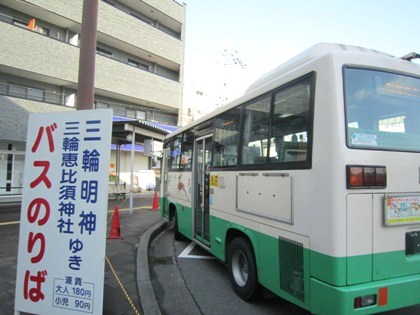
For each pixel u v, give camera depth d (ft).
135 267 18.31
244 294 14.70
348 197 9.60
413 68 11.90
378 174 10.05
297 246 10.96
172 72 94.48
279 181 12.11
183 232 25.34
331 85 10.16
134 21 77.61
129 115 82.02
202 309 14.05
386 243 10.02
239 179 15.33
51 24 65.67
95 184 10.39
